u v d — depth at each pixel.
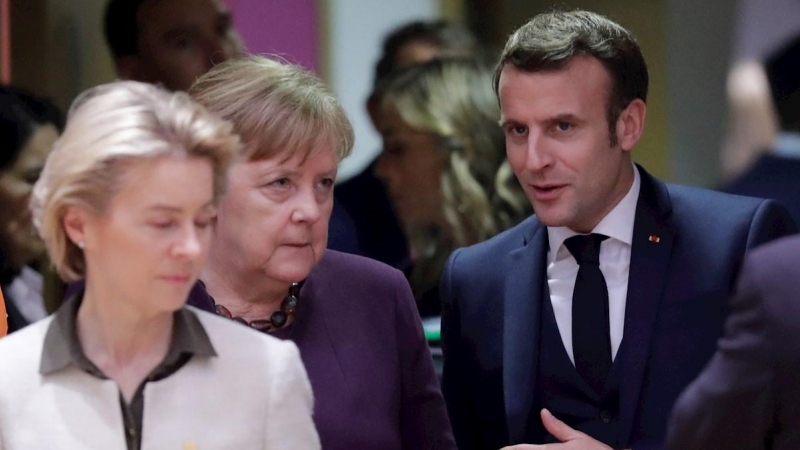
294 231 5.08
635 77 5.57
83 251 4.12
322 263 5.54
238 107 4.99
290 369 4.32
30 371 4.12
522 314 5.83
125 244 3.90
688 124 6.86
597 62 5.40
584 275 5.73
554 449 5.34
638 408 5.54
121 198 3.87
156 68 8.30
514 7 8.06
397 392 5.41
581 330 5.69
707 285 5.55
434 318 7.72
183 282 3.97
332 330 5.37
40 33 8.25
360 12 8.47
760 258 4.39
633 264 5.67
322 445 5.10
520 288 5.88
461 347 6.11
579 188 5.45
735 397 4.38
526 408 5.71
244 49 8.39
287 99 5.01
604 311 5.68
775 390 4.29
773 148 6.50
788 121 6.46
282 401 4.27
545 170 5.44
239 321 5.29
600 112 5.43
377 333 5.43
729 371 4.40
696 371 5.47
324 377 5.24
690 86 6.91
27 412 4.08
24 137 7.43
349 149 5.27
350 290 5.50
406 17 8.29
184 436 4.12
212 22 8.28
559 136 5.42
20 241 7.30
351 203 7.91
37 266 7.36
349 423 5.16
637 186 5.81
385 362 5.39
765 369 4.29
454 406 6.15
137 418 4.16
